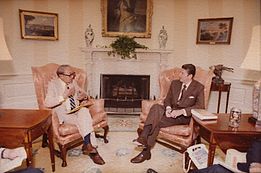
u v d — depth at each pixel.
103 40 4.38
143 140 2.41
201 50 4.25
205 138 1.87
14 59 4.02
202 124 1.84
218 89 3.73
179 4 4.24
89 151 2.36
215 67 3.78
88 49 4.20
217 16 4.06
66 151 2.46
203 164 1.81
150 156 2.48
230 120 1.81
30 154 1.72
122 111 4.28
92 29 4.33
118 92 4.41
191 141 2.24
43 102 2.39
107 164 2.36
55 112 2.34
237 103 4.04
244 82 3.91
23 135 1.67
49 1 4.15
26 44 4.09
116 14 4.25
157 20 4.33
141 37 4.33
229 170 1.46
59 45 4.32
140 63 4.36
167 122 2.45
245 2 3.79
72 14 4.28
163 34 4.25
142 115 2.68
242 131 1.69
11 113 2.01
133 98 4.38
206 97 2.58
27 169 1.41
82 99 2.65
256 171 1.32
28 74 4.20
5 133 1.69
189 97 2.51
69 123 2.40
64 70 2.46
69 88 2.48
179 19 4.28
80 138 2.57
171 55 4.38
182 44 4.34
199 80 2.70
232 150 1.70
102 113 2.73
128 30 4.31
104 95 4.41
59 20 4.25
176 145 2.77
